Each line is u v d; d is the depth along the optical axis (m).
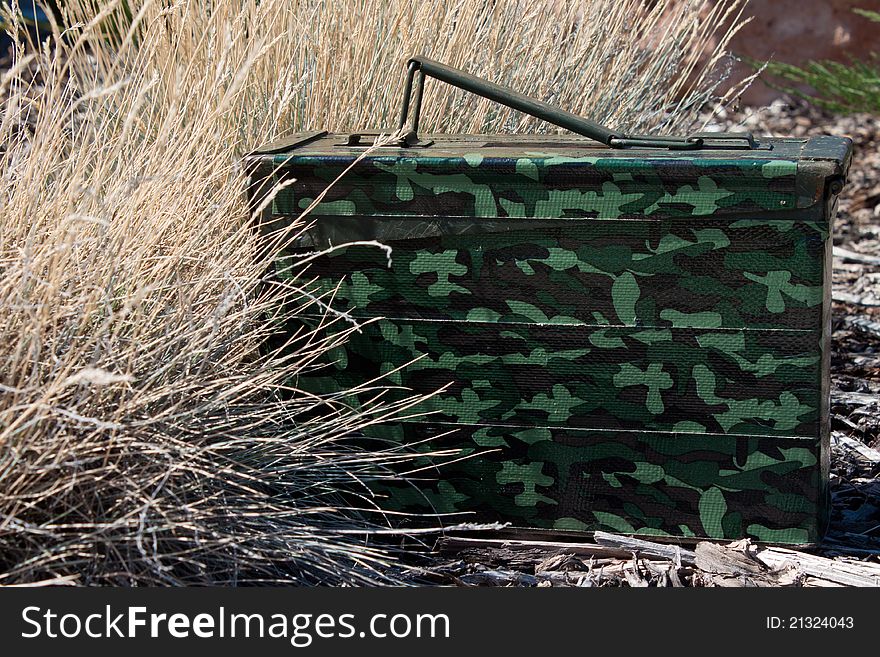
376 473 2.28
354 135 2.29
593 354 2.14
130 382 1.92
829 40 6.65
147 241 2.04
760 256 2.02
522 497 2.25
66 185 2.19
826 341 2.08
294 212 2.20
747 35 6.66
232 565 2.00
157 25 2.65
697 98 3.77
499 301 2.15
